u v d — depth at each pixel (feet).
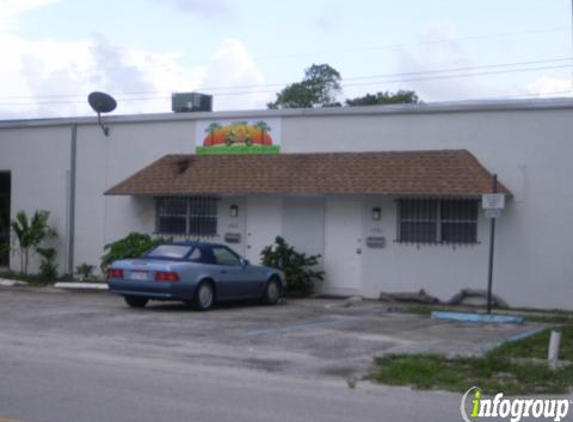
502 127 67.31
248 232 76.59
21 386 32.78
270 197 75.72
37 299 67.56
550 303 65.26
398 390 34.73
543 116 65.82
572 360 40.63
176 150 81.00
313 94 201.26
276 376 37.11
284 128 75.97
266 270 65.98
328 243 73.20
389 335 49.75
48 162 88.07
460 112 68.90
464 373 38.24
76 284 77.71
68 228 86.69
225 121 78.54
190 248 61.21
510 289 66.33
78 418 27.73
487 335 50.08
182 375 36.50
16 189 90.12
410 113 70.79
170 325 52.16
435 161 68.23
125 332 48.80
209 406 30.17
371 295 71.31
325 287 73.10
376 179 68.74
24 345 43.52
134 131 83.10
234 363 39.88
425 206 69.41
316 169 72.28
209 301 60.54
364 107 72.54
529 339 46.50
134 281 58.44
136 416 28.22
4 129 90.79
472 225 67.82
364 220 71.72
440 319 57.57
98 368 37.42
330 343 46.29
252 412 29.43
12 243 89.56
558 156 65.36
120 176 83.71
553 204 65.41
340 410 30.48
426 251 69.31
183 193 75.61
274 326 52.90
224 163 76.95
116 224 83.46
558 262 65.10
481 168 67.21
